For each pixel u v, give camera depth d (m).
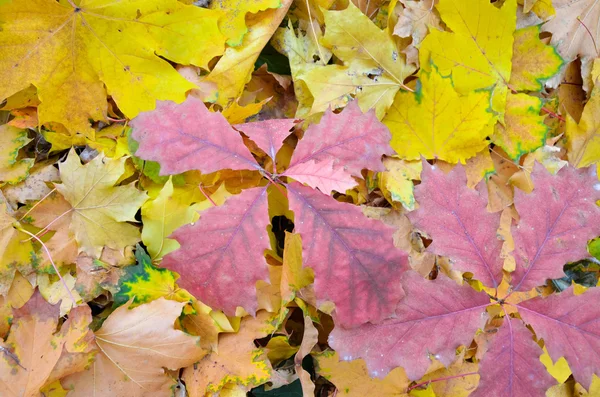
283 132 0.77
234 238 0.72
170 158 0.73
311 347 0.77
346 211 0.73
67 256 0.78
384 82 0.84
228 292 0.72
